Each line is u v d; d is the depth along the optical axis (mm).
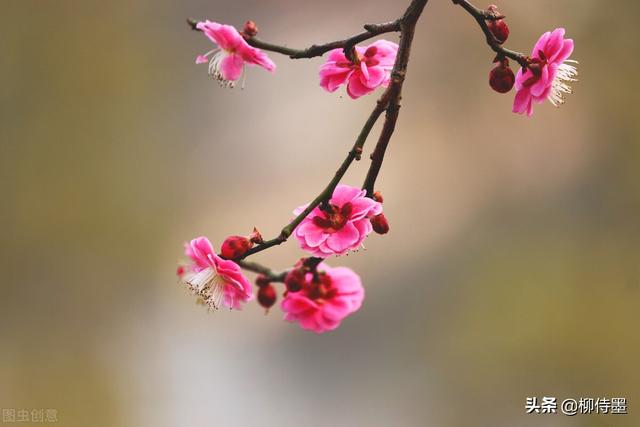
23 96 3289
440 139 3035
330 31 3432
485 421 2270
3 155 3184
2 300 2920
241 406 2479
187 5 3572
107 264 3041
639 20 2609
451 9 3172
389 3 3420
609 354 2305
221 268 1200
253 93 3438
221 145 3314
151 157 3307
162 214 3176
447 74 3121
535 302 2479
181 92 3465
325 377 2572
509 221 2768
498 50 1206
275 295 1233
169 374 2619
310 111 3309
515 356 2381
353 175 3070
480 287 2615
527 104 1208
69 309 2908
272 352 2701
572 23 2713
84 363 2709
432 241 2840
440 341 2539
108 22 3480
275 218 3062
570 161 2760
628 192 2619
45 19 3389
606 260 2520
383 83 1216
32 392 2576
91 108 3350
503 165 2871
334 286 1227
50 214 3127
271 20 3521
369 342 2637
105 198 3189
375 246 2885
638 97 2639
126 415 2475
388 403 2410
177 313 2869
